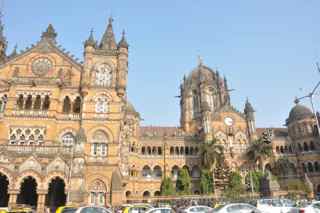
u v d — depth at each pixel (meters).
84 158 51.44
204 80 105.19
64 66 62.66
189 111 103.38
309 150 86.88
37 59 62.47
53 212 52.22
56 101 58.31
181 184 75.06
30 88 58.78
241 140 87.31
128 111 84.06
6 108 56.44
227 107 91.25
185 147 87.06
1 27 74.75
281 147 90.19
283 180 82.88
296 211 30.59
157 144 86.06
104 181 54.06
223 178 73.56
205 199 59.72
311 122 89.56
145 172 83.62
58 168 48.12
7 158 47.31
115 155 55.75
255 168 81.38
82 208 26.27
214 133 86.31
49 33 67.12
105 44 68.25
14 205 42.56
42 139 55.53
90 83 60.72
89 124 57.47
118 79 61.38
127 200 63.50
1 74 60.78
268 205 34.75
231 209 26.30
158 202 61.12
